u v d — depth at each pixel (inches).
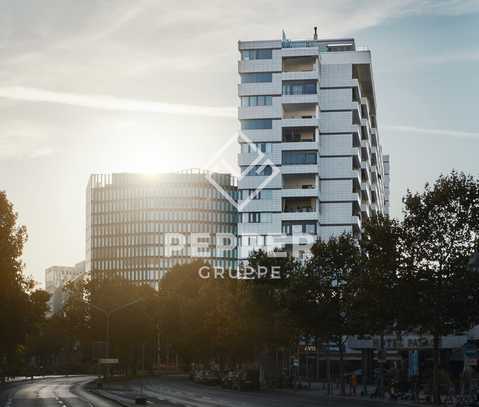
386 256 2496.3
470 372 2491.4
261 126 5639.8
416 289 2436.0
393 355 3900.1
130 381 5142.7
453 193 2450.8
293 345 4060.0
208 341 5054.1
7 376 5359.3
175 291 6053.2
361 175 6008.9
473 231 2426.2
